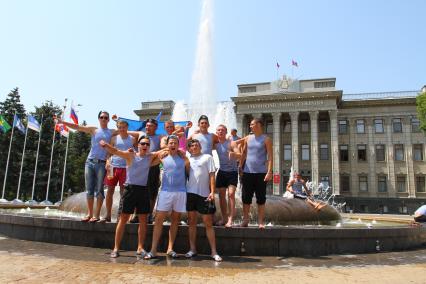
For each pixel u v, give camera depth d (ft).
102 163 24.58
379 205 167.43
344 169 177.17
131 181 20.47
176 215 20.74
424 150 168.96
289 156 180.45
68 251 21.68
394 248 26.22
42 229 25.61
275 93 179.22
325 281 15.61
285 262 19.98
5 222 28.22
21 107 153.79
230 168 24.36
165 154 21.20
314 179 167.84
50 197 152.66
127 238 22.57
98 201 24.04
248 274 16.55
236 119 183.83
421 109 138.51
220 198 24.68
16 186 146.61
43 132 151.94
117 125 25.05
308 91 176.35
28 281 14.32
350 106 180.55
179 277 15.53
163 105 199.31
